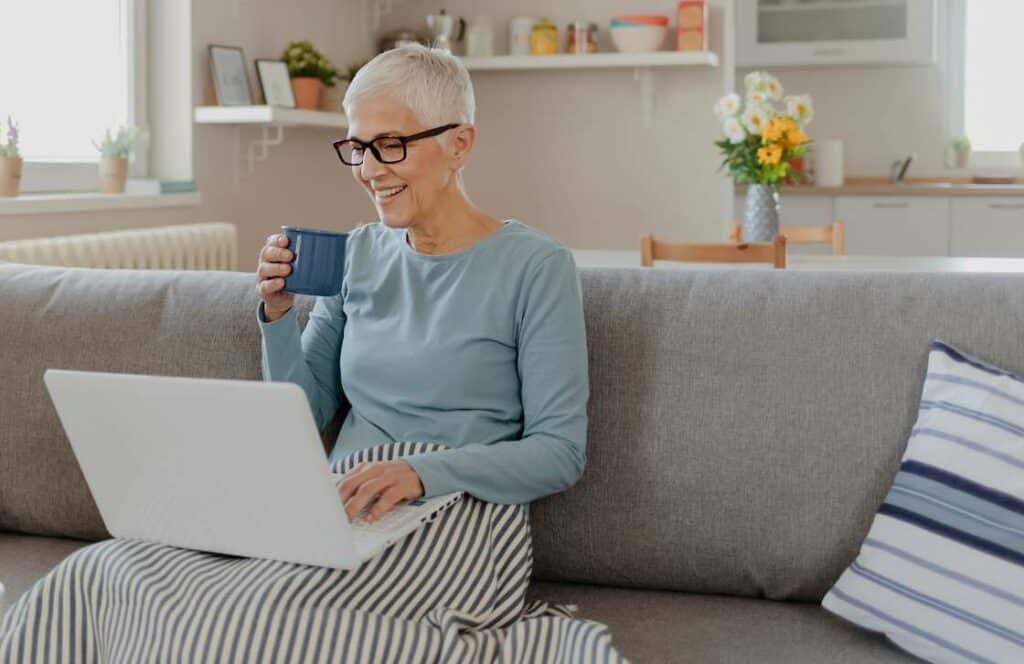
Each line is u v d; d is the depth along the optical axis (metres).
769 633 1.60
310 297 2.00
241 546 1.49
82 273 2.10
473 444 1.67
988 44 6.32
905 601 1.51
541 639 1.46
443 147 1.73
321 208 5.19
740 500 1.72
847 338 1.73
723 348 1.77
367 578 1.49
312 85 4.63
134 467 1.51
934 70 6.35
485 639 1.47
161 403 1.42
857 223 6.05
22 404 2.01
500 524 1.63
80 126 3.95
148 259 3.69
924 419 1.63
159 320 2.00
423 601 1.52
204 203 4.35
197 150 4.29
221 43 4.38
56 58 3.83
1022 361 1.67
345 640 1.38
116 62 4.11
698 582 1.76
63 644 1.49
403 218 1.73
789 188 6.06
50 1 3.80
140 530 1.57
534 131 5.45
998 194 5.86
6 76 3.64
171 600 1.41
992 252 5.93
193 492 1.48
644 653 1.54
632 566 1.77
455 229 1.78
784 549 1.70
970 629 1.46
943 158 6.39
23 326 2.04
